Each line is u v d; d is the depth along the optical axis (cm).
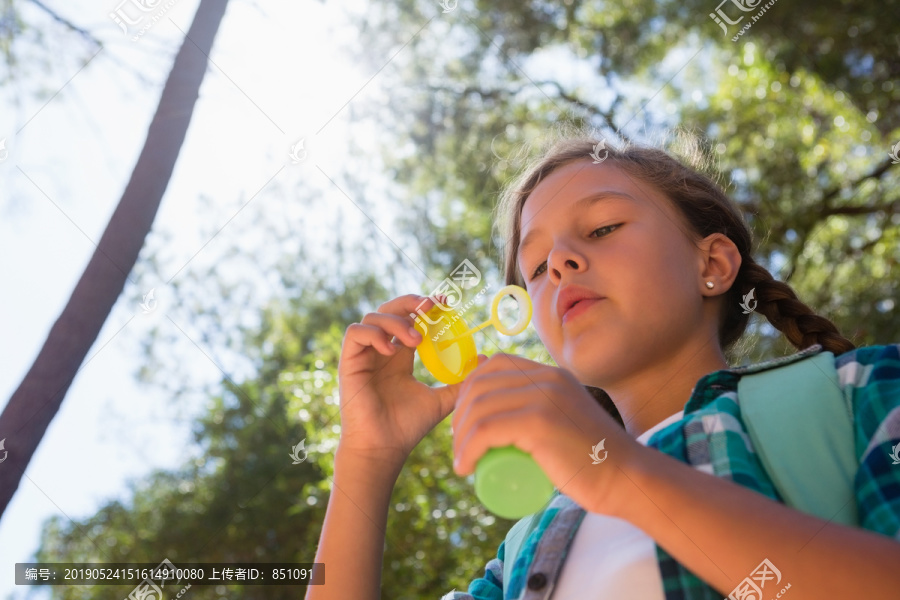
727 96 613
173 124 333
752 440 102
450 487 431
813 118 617
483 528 425
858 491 90
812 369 108
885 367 101
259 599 541
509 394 83
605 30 612
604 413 84
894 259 600
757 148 616
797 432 99
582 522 111
